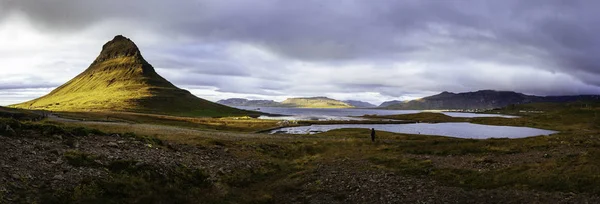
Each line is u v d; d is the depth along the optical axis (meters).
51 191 16.17
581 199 17.73
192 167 26.05
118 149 25.17
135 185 18.98
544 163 25.75
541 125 136.62
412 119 192.25
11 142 20.70
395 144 43.31
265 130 97.69
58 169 18.62
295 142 45.97
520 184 21.00
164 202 18.34
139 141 28.98
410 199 20.14
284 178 27.20
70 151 21.64
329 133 78.81
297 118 195.62
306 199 21.34
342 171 27.84
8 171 16.56
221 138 46.16
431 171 26.17
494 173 24.11
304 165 32.31
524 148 34.81
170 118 131.62
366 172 27.08
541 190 19.66
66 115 112.75
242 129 98.25
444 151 35.53
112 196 17.41
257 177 27.84
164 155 26.75
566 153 29.66
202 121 126.19
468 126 137.38
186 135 47.78
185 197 19.75
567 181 20.45
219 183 24.09
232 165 29.52
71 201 15.95
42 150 20.91
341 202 20.50
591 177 20.62
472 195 19.91
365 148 40.97
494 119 168.25
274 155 37.81
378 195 21.25
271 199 21.36
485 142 40.72
